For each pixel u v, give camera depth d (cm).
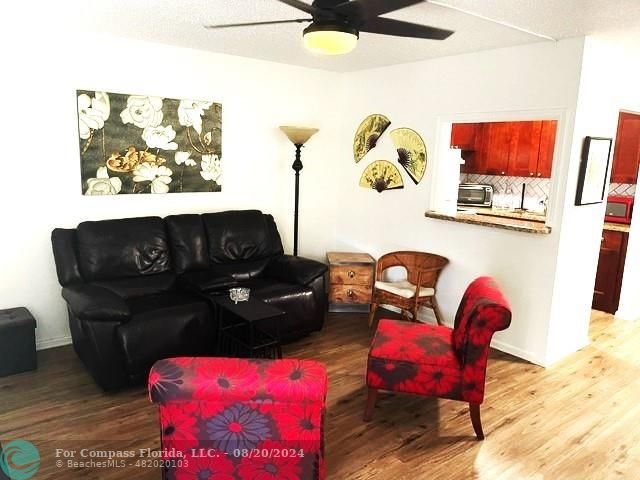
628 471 242
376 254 496
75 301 299
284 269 415
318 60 445
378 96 473
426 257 427
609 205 499
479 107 387
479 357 255
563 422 285
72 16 310
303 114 492
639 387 331
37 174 353
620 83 370
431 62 419
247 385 163
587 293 392
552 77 339
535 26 299
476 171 596
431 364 262
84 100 363
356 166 507
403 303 411
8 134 337
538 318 362
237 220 430
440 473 236
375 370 271
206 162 434
